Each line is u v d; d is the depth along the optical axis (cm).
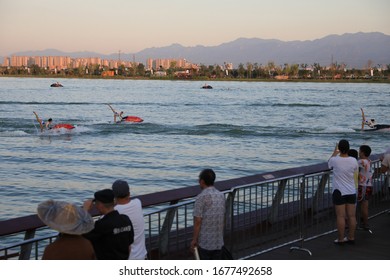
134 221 629
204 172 695
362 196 985
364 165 991
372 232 1015
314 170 1027
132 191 2508
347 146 918
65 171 3011
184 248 834
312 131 5162
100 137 4534
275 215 974
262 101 10319
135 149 3888
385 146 4197
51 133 4644
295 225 998
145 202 757
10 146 3981
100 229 562
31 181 2711
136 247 629
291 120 6438
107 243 563
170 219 807
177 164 3284
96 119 6131
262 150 3922
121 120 5509
